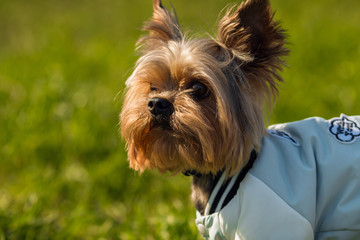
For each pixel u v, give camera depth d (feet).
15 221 13.92
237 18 10.12
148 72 10.52
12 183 17.08
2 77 26.27
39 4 53.98
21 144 18.95
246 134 10.07
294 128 10.64
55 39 34.04
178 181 16.78
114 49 32.48
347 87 22.76
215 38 11.14
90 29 41.27
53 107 21.43
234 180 9.74
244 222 9.18
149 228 13.85
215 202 9.85
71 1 55.11
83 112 20.66
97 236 14.16
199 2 48.96
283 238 8.93
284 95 22.56
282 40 9.96
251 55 10.19
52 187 16.31
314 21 34.88
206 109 10.05
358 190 9.50
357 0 44.09
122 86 23.67
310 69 26.32
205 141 9.78
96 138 19.38
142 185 16.87
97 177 16.94
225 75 10.25
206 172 10.33
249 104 10.21
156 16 11.60
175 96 10.07
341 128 10.20
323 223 9.70
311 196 9.26
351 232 9.52
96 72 27.99
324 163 9.64
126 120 10.77
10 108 22.09
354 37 30.66
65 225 14.30
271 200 9.12
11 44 37.68
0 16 49.08
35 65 28.22
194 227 13.32
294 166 9.61
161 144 10.34
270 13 9.64
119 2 53.57
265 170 9.52
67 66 27.99
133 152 11.11
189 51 10.19
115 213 15.57
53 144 19.15
